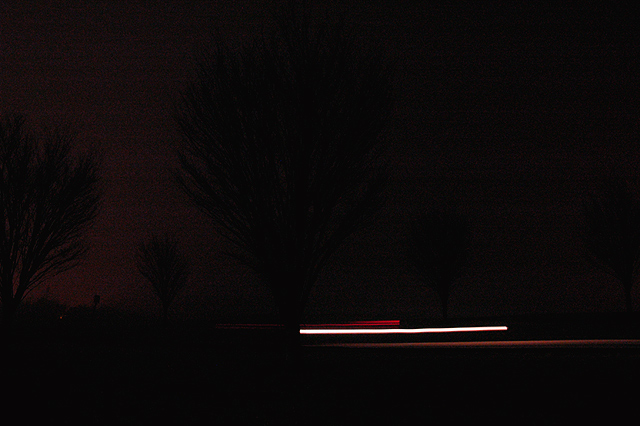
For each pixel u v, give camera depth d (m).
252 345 15.40
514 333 19.41
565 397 6.89
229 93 9.14
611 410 6.17
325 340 18.52
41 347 14.16
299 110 9.32
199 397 7.33
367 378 8.68
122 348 14.38
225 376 9.11
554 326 21.88
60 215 13.05
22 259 12.70
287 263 9.29
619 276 22.58
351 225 9.61
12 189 12.62
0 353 11.89
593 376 8.41
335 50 9.70
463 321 27.36
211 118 9.14
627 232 22.16
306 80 9.41
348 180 9.53
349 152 9.40
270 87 9.41
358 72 9.76
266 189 9.19
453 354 12.49
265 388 7.91
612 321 21.89
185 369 10.01
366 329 23.84
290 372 9.17
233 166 9.02
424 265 25.64
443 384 7.99
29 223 12.85
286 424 5.89
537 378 8.32
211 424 5.92
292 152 9.34
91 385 8.30
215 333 20.59
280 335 19.02
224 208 9.17
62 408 6.72
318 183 9.31
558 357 11.31
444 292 25.45
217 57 9.45
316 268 9.53
